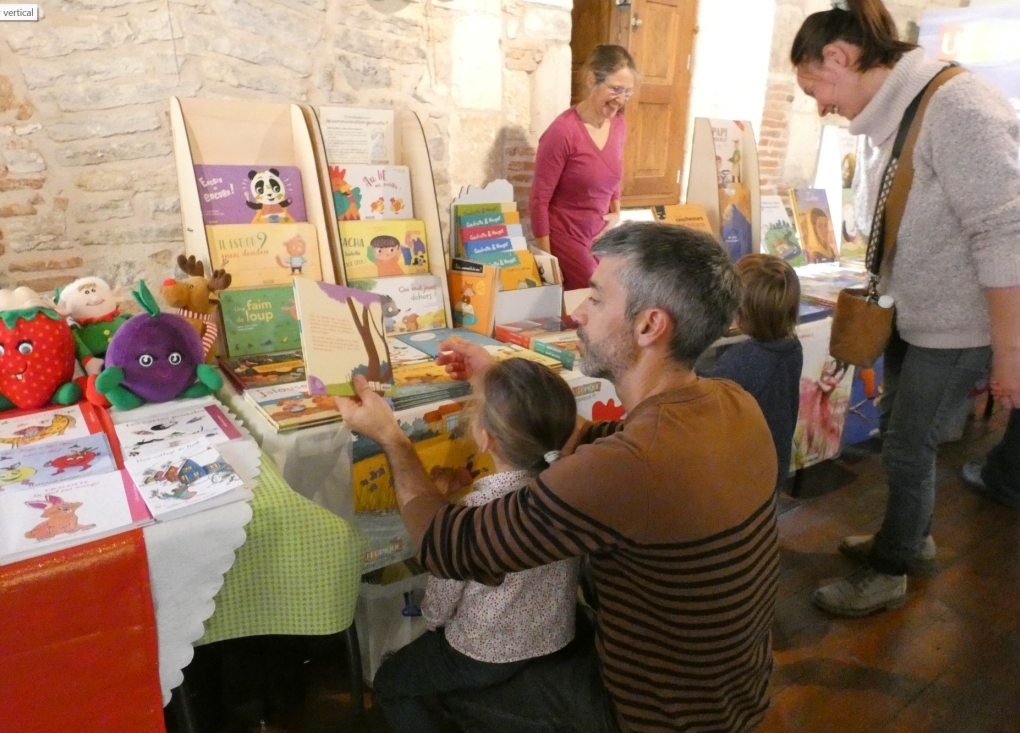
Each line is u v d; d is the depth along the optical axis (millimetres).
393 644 1668
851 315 1913
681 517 910
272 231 1794
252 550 1116
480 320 2008
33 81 1768
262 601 1160
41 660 944
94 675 988
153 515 1022
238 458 1228
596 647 1117
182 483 1111
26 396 1386
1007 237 1540
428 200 2047
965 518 2613
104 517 1020
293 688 1688
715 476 934
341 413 1288
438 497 1153
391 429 1253
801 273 3203
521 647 1176
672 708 1012
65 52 1787
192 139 1757
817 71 1771
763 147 3846
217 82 2012
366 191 1995
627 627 1023
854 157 3613
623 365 1043
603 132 2570
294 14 2107
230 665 1583
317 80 2203
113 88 1864
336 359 1374
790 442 1778
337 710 1677
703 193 2871
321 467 1384
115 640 991
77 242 1911
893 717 1721
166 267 2057
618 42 3303
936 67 1648
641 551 940
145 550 985
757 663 1080
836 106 1823
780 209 3291
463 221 2105
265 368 1646
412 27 2365
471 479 1612
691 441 929
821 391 2627
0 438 1268
